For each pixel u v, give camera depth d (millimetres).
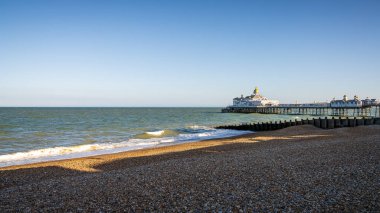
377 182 8766
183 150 20234
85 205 7824
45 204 8062
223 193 8266
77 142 28422
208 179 9938
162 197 8180
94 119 71375
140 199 8094
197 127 47562
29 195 8992
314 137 24859
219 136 33469
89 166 15297
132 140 29859
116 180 10430
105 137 32875
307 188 8414
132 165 15367
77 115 93500
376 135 23453
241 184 9117
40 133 36969
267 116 88938
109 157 18031
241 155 14906
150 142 27922
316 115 86062
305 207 6895
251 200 7555
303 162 12188
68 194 8930
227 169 11383
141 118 78500
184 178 10211
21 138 31516
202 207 7219
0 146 25609
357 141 18594
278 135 28594
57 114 100250
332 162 11938
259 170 10984
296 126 35812
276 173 10398
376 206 6793
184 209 7156
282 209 6828
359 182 8820
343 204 6984
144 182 9914
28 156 19938
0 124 51125
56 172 13984
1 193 9359
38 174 13641
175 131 38844
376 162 11664
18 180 12617
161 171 11570
